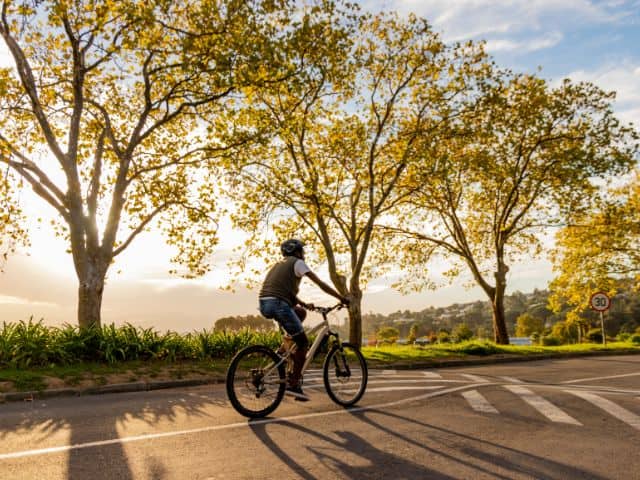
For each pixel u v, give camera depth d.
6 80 14.33
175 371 10.91
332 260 20.47
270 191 19.19
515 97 23.14
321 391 8.65
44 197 14.87
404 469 4.34
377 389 8.61
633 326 112.38
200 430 5.62
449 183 22.70
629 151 23.30
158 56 16.06
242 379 6.31
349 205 21.66
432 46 19.47
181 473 4.20
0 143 13.84
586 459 4.65
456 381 10.04
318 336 6.95
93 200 15.48
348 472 4.26
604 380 11.27
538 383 10.42
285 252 6.88
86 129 17.89
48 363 10.50
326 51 17.14
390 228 25.97
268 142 16.98
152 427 5.77
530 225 25.80
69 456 4.63
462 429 5.73
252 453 4.77
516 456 4.72
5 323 11.15
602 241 29.27
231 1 14.85
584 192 24.45
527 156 24.53
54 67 16.11
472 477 4.16
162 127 18.67
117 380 9.70
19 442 5.11
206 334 13.80
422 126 20.86
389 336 81.88
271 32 15.48
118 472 4.20
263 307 6.51
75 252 14.94
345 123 20.31
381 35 19.75
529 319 128.62
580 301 31.67
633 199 29.42
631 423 6.06
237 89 16.12
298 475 4.17
